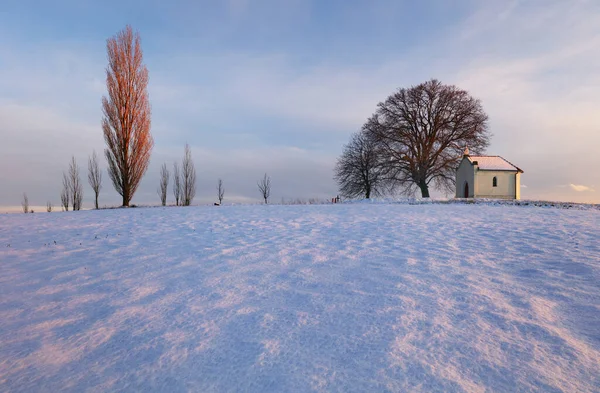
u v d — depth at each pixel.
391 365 4.30
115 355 4.70
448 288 6.67
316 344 4.80
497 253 8.98
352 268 7.92
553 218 14.65
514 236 10.85
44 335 5.29
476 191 36.91
